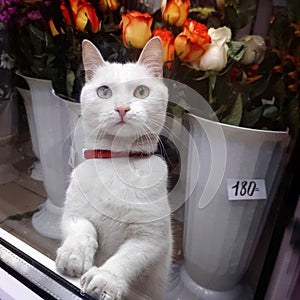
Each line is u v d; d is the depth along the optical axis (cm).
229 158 58
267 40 57
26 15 71
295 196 49
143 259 54
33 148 78
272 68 56
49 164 71
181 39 56
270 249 52
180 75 59
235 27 59
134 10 63
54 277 52
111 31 64
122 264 53
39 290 51
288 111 54
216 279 62
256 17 57
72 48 67
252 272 59
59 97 68
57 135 70
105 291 49
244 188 58
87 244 54
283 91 55
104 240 57
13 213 68
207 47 57
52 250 57
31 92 75
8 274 54
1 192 75
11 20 73
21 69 75
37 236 61
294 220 48
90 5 64
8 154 82
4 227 64
